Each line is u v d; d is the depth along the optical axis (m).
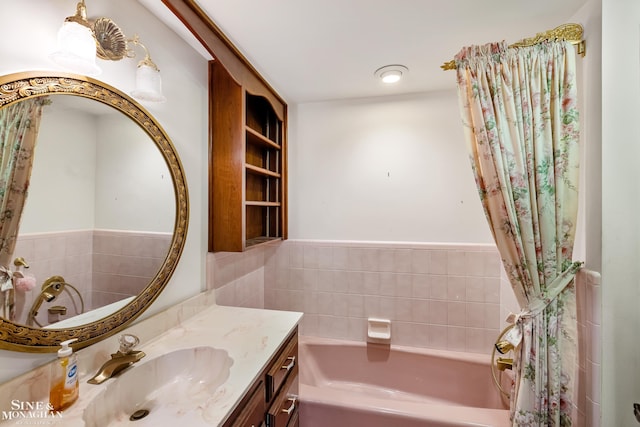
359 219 2.16
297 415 1.42
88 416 0.76
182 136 1.34
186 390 1.02
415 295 2.05
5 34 0.71
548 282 1.16
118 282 1.03
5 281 0.72
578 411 1.13
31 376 0.76
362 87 1.95
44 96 0.80
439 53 1.50
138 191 1.10
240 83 1.50
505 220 1.19
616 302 1.04
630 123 1.03
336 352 2.12
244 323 1.34
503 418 1.33
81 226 0.91
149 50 1.15
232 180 1.51
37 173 0.79
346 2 1.12
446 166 2.01
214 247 1.55
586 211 1.13
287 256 2.25
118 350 0.99
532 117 1.16
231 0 1.10
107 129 0.98
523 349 1.18
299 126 2.25
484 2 1.12
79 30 0.77
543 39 1.15
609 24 1.04
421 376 1.98
